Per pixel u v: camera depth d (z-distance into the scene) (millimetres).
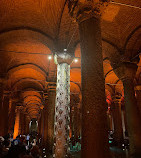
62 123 6836
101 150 3352
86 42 4191
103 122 3584
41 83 15070
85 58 4094
